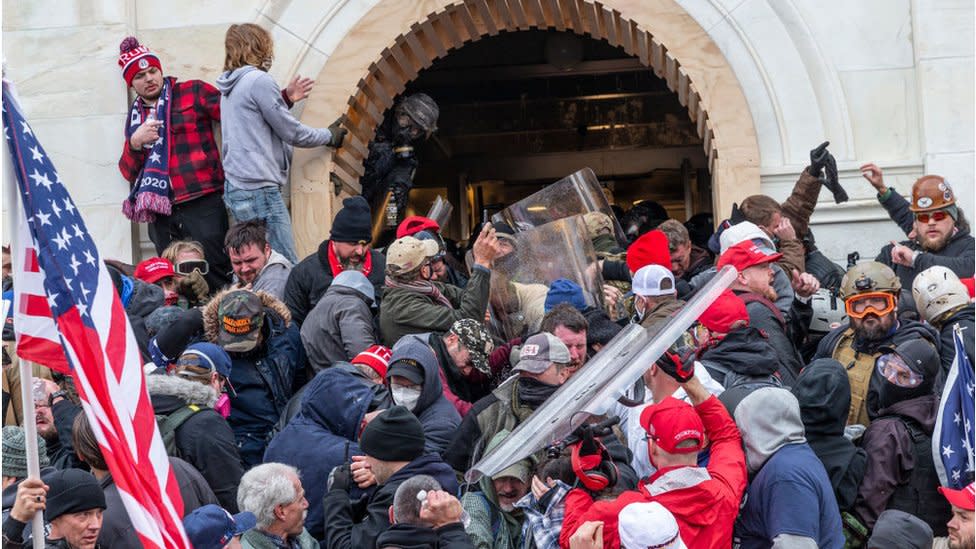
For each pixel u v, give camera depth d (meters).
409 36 22.39
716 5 21.80
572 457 13.00
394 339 17.52
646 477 13.62
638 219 25.08
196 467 14.70
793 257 18.55
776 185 21.48
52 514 12.77
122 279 18.42
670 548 11.80
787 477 13.16
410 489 12.89
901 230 21.19
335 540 13.74
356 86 22.19
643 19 21.95
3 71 13.02
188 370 15.23
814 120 21.50
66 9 22.38
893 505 14.49
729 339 14.59
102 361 12.42
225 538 12.64
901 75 21.45
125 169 21.92
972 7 21.20
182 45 22.41
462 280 21.12
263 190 21.17
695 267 20.03
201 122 21.78
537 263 18.39
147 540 11.98
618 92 31.75
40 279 12.76
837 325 17.23
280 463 13.89
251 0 22.39
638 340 12.95
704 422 13.28
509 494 14.07
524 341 16.52
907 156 21.36
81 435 13.88
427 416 15.55
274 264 19.45
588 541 12.18
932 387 14.88
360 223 18.80
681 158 31.81
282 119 21.06
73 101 22.28
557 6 22.42
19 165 12.57
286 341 17.33
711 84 21.72
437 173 32.31
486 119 32.12
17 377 17.42
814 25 21.62
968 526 13.19
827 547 13.22
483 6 22.48
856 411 15.65
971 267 18.05
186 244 19.69
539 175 32.19
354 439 15.51
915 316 17.25
